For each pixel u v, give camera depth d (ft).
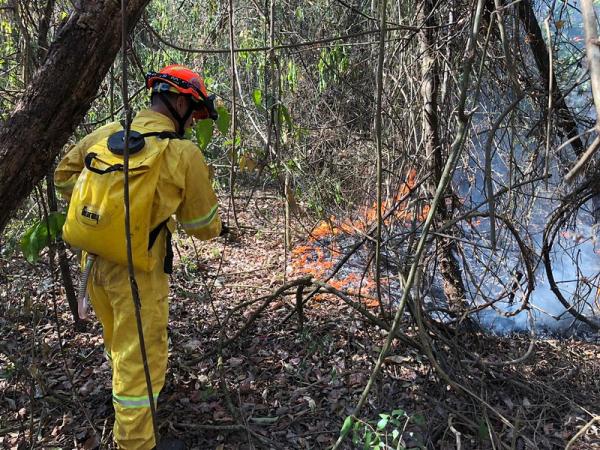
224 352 11.12
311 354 10.96
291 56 16.62
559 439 8.82
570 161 11.70
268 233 19.38
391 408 9.30
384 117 12.80
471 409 9.34
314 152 17.61
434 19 11.37
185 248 17.83
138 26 14.47
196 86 7.79
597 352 11.91
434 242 11.80
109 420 8.86
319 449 8.43
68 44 6.29
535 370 10.94
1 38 12.68
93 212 6.88
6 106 11.28
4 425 8.69
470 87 11.89
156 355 7.63
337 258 17.13
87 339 11.41
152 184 6.98
